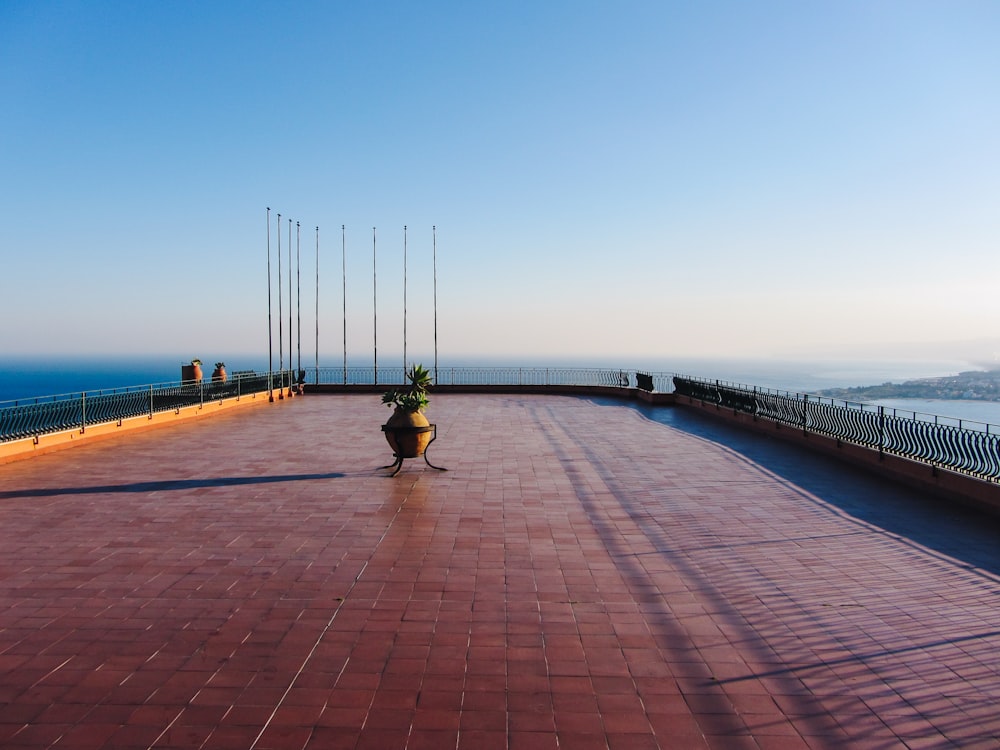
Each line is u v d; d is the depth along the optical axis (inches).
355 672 161.3
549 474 406.3
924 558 249.6
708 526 292.0
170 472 413.1
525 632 183.5
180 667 163.6
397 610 198.7
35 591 214.2
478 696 150.6
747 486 374.3
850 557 250.4
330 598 208.2
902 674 161.2
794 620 192.2
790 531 284.7
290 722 140.1
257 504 330.0
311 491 358.9
